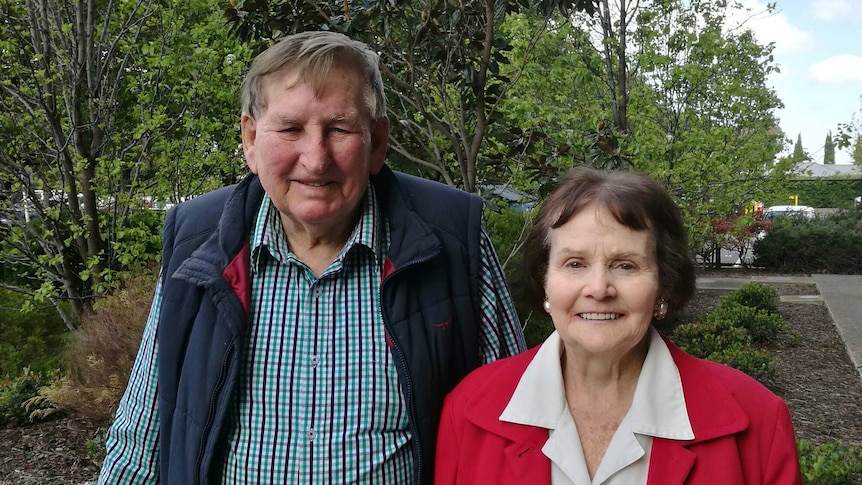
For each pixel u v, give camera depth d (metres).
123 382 4.78
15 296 7.34
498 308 1.90
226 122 6.14
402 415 1.71
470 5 3.69
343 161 1.62
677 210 1.55
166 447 1.78
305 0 3.48
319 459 1.65
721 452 1.44
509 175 4.48
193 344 1.71
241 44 5.36
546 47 6.05
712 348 6.96
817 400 6.01
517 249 4.16
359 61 1.66
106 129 6.21
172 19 5.99
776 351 7.75
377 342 1.70
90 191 6.23
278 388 1.68
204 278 1.69
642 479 1.48
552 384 1.59
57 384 5.26
